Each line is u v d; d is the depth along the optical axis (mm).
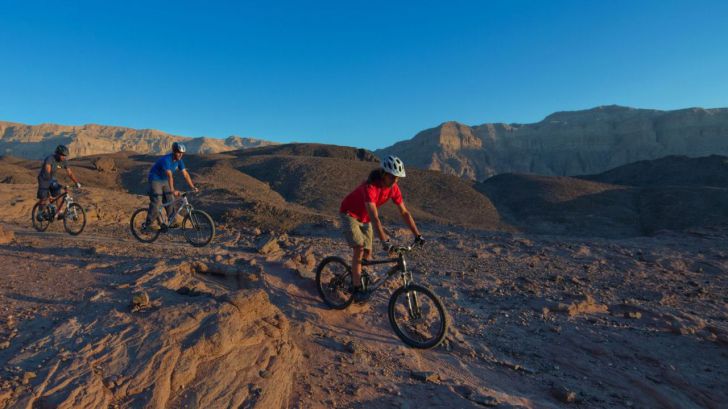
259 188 81312
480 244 12438
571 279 9148
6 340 3338
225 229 11414
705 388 5074
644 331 6527
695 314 7438
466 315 6730
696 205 88750
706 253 12008
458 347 5281
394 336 5125
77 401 2707
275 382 3463
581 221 89000
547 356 5637
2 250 6398
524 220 93375
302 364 4023
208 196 21422
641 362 5617
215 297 4289
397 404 3627
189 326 3631
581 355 5711
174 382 3107
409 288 4816
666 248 12750
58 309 4016
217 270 5809
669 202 93062
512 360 5383
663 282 9352
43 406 2652
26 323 3678
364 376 4012
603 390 4930
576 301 7430
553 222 90500
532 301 7516
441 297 7426
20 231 9219
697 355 5867
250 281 5637
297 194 84250
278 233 12273
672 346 6078
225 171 85438
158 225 8438
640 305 7527
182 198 8406
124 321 3646
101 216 12000
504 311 7074
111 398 2844
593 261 11016
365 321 5328
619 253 11961
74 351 3176
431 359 4824
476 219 87062
